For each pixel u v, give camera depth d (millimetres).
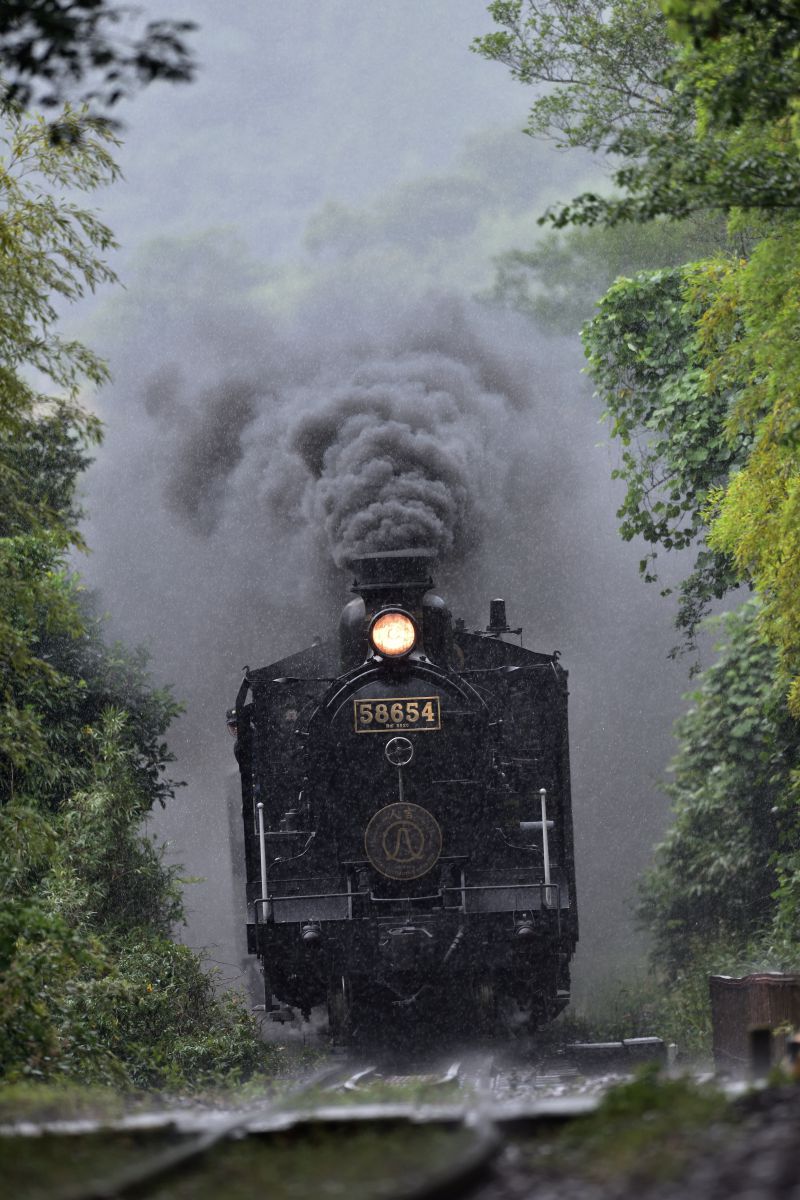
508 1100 32656
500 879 59750
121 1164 22781
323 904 58781
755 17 37844
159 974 60250
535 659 63969
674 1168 19484
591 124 45562
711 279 56312
